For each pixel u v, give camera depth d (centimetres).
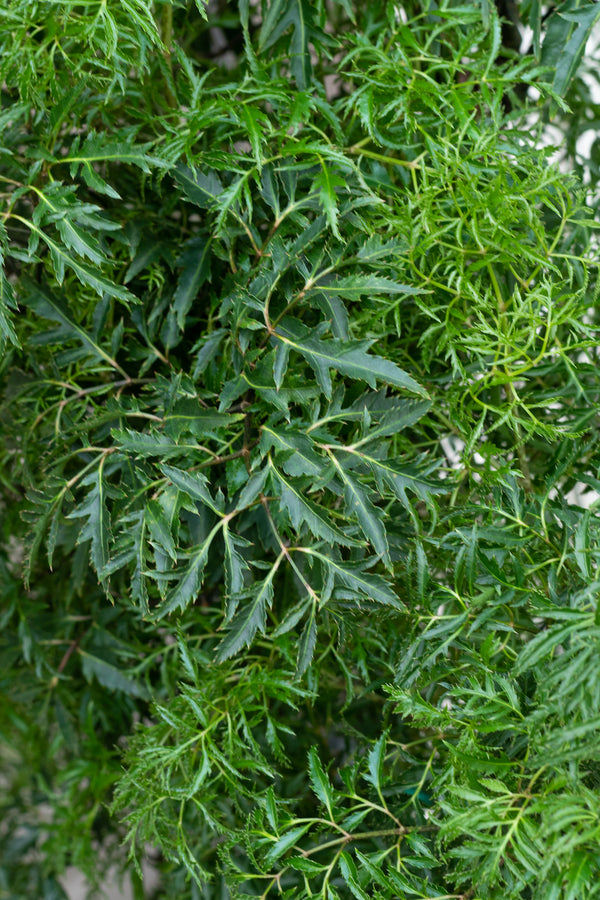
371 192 92
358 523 90
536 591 89
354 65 95
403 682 91
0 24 91
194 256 96
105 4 90
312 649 91
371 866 88
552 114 97
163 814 95
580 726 82
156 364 100
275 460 91
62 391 100
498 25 94
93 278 90
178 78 98
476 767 86
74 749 112
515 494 92
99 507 93
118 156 91
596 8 95
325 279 92
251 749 98
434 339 96
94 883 112
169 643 106
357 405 91
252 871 99
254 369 92
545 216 98
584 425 95
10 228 98
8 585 110
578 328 91
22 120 96
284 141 94
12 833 122
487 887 86
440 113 93
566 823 82
